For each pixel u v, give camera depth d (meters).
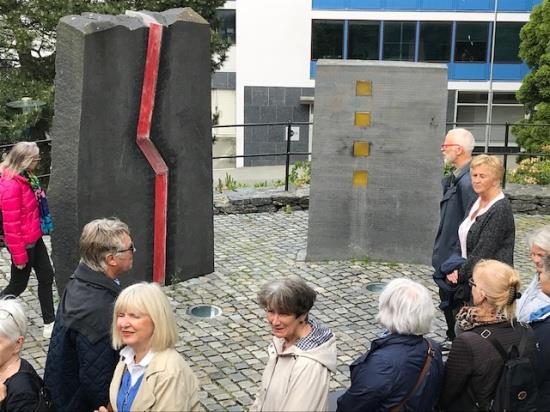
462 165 4.95
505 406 2.79
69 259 5.60
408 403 2.76
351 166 7.02
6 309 3.02
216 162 25.12
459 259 4.43
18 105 11.95
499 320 2.93
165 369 2.79
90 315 3.17
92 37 5.32
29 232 5.02
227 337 5.34
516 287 2.95
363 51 24.88
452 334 4.70
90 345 3.16
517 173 10.91
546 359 3.09
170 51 5.96
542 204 9.39
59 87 5.44
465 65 25.12
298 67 24.66
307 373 2.79
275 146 24.94
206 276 6.65
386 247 7.18
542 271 3.37
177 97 6.12
